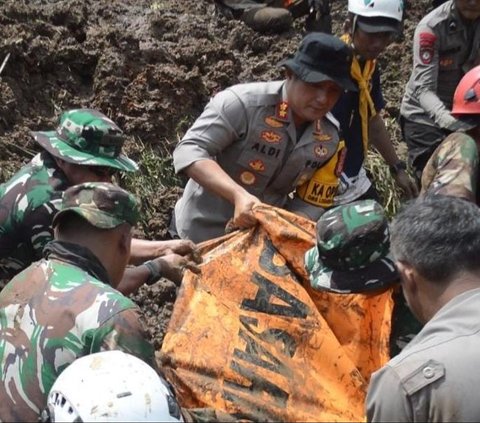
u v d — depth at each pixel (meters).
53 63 5.87
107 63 5.86
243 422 3.01
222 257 3.53
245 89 4.05
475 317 2.78
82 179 3.60
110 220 3.06
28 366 2.98
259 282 3.44
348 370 3.25
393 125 6.46
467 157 3.83
